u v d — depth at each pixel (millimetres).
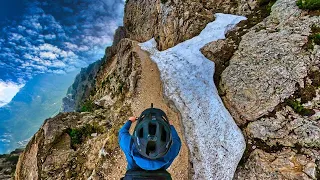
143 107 14258
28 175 13938
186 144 11125
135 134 3357
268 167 8773
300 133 9031
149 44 22641
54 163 13289
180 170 10242
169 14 20328
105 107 18609
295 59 11078
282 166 8586
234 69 12672
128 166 4059
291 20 13383
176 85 14320
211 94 12445
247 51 13234
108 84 23828
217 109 11539
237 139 10109
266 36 13352
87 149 13461
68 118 15859
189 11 19484
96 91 30125
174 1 20703
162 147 3234
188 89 13539
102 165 11555
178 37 19375
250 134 10125
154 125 3316
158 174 3621
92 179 11219
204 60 14867
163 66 16516
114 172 11070
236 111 11188
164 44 20641
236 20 17547
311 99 9742
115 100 18578
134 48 21234
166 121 3568
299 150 8750
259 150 9445
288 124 9500
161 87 15031
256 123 10203
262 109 10445
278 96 10398
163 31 20781
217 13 19672
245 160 9531
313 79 10227
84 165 12617
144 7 26953
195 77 14008
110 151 11945
